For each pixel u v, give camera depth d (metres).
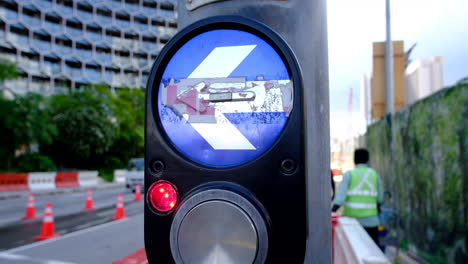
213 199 1.10
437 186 4.97
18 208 13.60
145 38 61.16
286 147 1.08
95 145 31.59
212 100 1.21
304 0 1.33
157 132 1.20
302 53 1.31
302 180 1.06
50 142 26.25
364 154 4.54
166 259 1.14
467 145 4.11
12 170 26.23
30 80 45.84
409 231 6.23
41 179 22.09
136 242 7.62
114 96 37.50
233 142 1.18
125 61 58.44
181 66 1.25
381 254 2.51
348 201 4.45
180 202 1.15
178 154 1.17
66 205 14.63
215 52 1.23
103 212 12.52
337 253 3.75
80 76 52.94
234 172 1.10
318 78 1.34
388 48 7.80
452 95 4.49
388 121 7.64
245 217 1.07
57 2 51.81
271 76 1.17
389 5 7.78
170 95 1.24
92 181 26.94
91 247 7.16
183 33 1.23
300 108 1.10
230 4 1.33
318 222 1.31
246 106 1.18
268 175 1.08
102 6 56.84
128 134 37.12
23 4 46.69
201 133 1.21
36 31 48.00
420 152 5.64
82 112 30.78
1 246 7.29
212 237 1.09
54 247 7.15
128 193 21.09
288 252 1.05
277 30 1.31
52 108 28.84
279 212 1.07
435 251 5.04
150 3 62.03
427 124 5.34
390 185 7.58
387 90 7.79
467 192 4.11
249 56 1.20
